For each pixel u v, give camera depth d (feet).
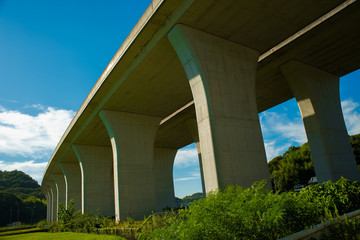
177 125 113.09
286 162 213.87
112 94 73.61
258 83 74.79
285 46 57.11
